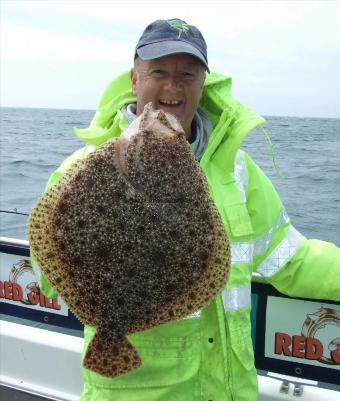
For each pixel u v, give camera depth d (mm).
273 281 2162
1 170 12844
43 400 2756
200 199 1737
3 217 6738
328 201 8938
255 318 2396
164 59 1871
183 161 1752
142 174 1722
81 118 63531
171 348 1786
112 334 1685
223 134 1950
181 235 1702
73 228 1688
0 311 2986
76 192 1703
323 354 2307
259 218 2053
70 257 1693
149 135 1765
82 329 2799
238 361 1858
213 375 1839
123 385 1794
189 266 1710
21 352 2879
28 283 2871
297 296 2166
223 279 1705
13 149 18609
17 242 2854
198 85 1938
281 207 2123
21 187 10672
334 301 2236
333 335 2270
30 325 3307
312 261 2096
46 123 50656
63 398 2748
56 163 14328
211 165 1977
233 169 1963
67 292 1718
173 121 1812
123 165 1733
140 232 1683
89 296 1695
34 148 19125
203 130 2070
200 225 1725
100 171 1711
